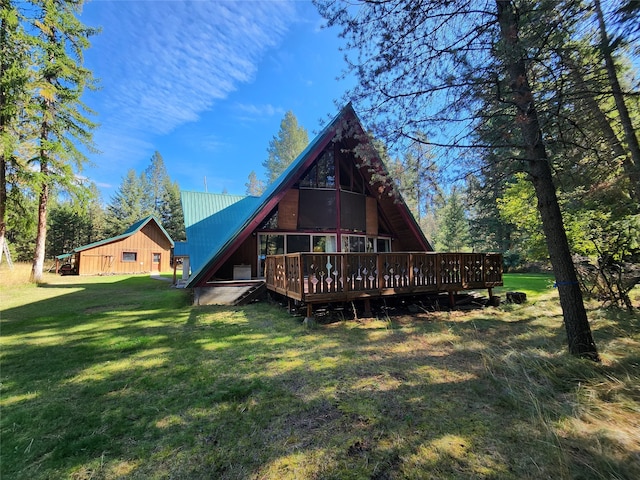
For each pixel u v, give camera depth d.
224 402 3.11
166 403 3.12
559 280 4.29
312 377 3.68
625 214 7.47
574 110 4.47
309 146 10.59
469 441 2.40
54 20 14.18
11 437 2.60
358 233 12.43
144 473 2.15
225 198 16.47
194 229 13.85
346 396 3.18
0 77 12.17
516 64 3.84
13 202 14.48
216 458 2.27
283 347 4.87
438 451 2.28
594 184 6.55
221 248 9.20
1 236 13.31
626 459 2.16
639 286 9.24
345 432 2.55
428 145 4.71
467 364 4.00
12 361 4.41
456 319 6.75
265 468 2.15
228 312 7.88
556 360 3.92
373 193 12.99
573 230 7.77
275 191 9.48
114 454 2.35
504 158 4.58
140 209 46.25
